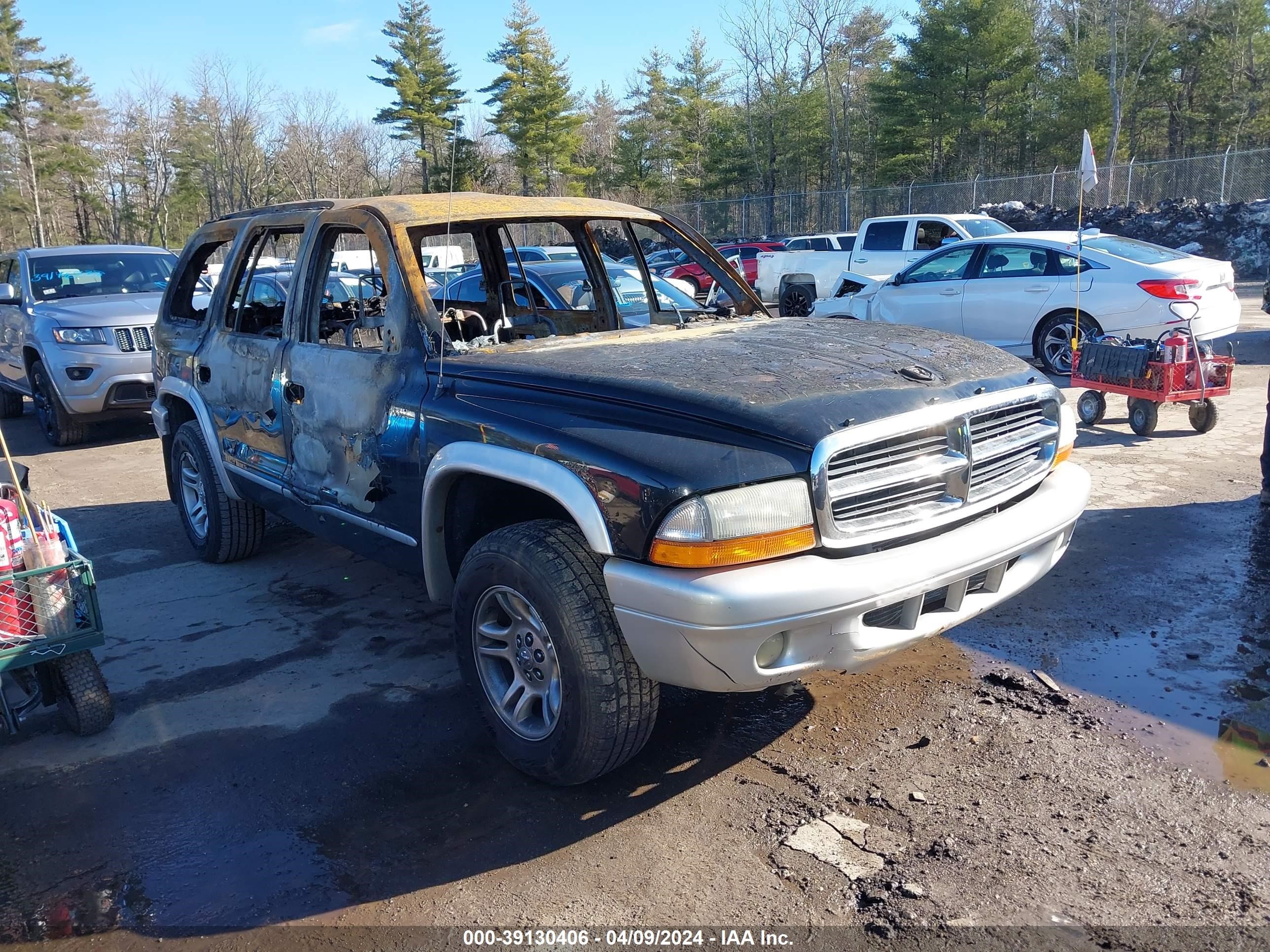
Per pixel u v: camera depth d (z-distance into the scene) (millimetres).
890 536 2906
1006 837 2875
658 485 2715
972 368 3398
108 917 2693
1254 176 27859
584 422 3016
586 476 2879
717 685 2762
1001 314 10945
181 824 3125
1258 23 47656
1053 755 3314
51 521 3756
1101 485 6582
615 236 7887
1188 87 51750
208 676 4238
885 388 3059
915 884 2680
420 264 3818
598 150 72375
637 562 2785
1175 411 8930
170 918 2674
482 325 4477
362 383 3848
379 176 47438
